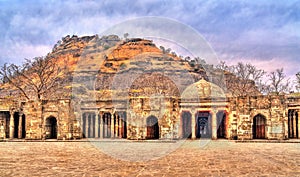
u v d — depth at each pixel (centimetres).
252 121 4859
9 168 2062
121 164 2248
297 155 2797
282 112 4797
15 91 7419
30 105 5316
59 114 5238
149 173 1861
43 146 3906
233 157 2673
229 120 4991
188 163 2305
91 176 1762
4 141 5025
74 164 2244
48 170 1977
